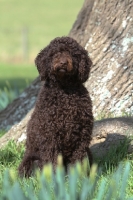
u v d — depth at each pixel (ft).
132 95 41.22
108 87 41.47
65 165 33.63
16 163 37.32
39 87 48.42
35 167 33.76
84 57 32.76
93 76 41.91
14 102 49.67
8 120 49.32
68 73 31.73
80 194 23.50
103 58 41.96
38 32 175.22
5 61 143.02
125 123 38.32
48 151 32.48
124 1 42.29
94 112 41.34
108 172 32.65
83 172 30.30
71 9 216.54
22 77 117.70
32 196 23.58
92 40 42.73
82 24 44.34
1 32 177.68
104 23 42.52
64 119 32.22
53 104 32.32
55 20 195.93
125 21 42.11
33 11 213.46
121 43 41.91
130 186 30.32
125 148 36.24
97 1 43.14
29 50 149.28
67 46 32.37
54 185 24.43
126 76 41.34
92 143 37.73
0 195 24.80
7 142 41.14
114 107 41.24
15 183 23.26
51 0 237.04
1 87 101.45
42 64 32.91
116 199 24.41
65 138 32.48
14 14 207.62
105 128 38.01
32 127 33.53
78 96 32.48
